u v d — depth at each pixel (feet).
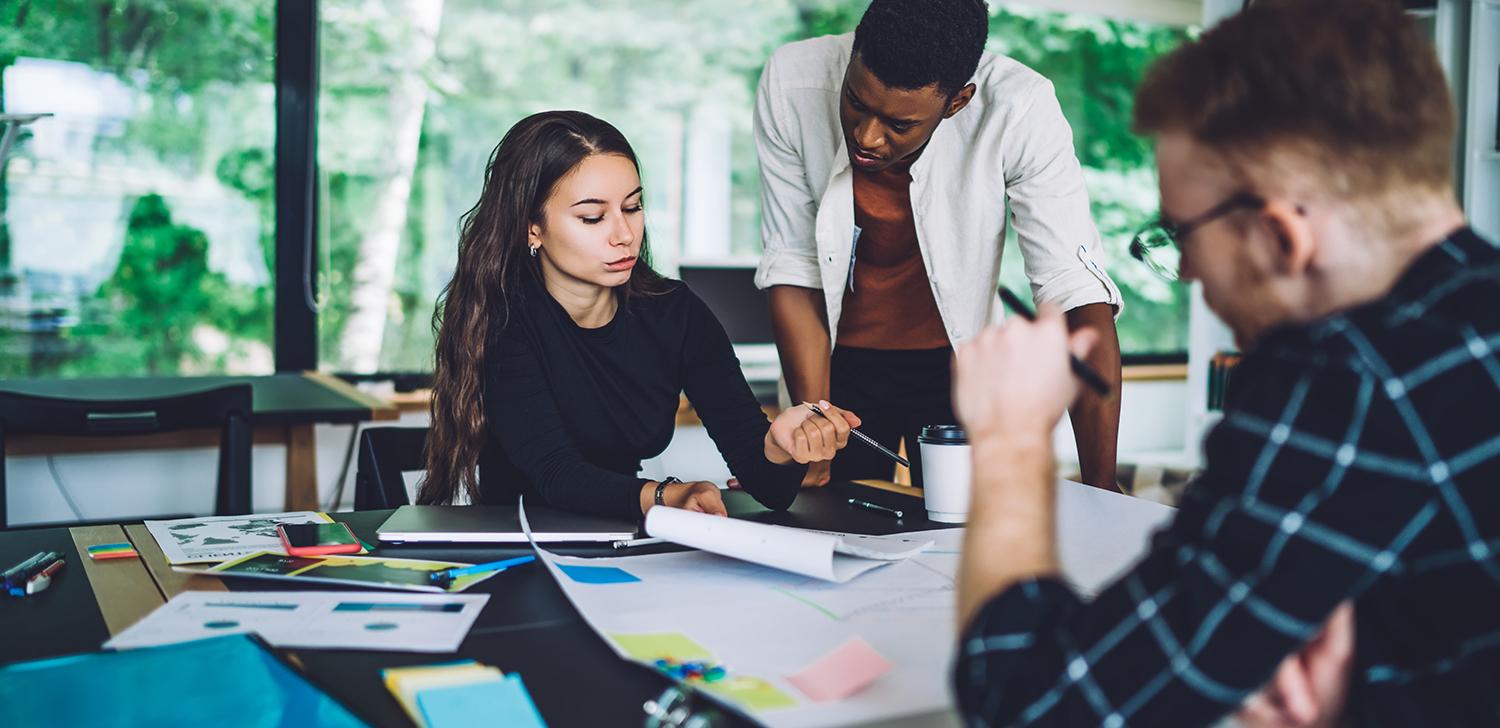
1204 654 1.92
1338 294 2.07
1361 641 2.15
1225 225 2.13
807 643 2.96
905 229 6.40
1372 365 1.92
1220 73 2.10
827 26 15.21
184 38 11.74
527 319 5.25
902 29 4.81
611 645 2.83
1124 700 1.96
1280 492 1.94
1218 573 1.95
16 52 11.10
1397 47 1.99
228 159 12.07
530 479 4.88
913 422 6.93
